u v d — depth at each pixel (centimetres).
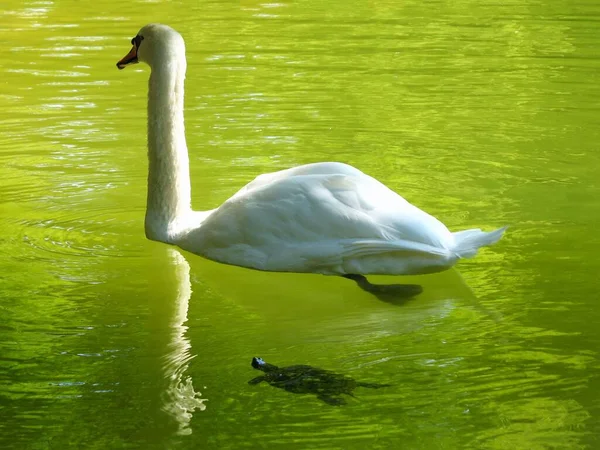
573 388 797
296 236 1020
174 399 783
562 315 938
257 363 827
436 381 810
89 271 1052
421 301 980
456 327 917
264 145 1459
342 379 802
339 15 2328
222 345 881
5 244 1121
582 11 2362
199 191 1284
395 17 2305
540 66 1877
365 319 940
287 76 1806
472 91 1723
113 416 760
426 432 732
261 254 1036
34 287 1008
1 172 1355
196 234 1084
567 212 1206
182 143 1126
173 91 1109
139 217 1214
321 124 1552
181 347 877
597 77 1802
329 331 912
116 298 985
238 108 1627
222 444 720
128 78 1798
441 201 1243
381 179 1323
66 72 1823
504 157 1412
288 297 994
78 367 838
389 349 872
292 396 786
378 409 766
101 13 2309
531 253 1088
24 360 851
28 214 1215
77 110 1619
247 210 1043
